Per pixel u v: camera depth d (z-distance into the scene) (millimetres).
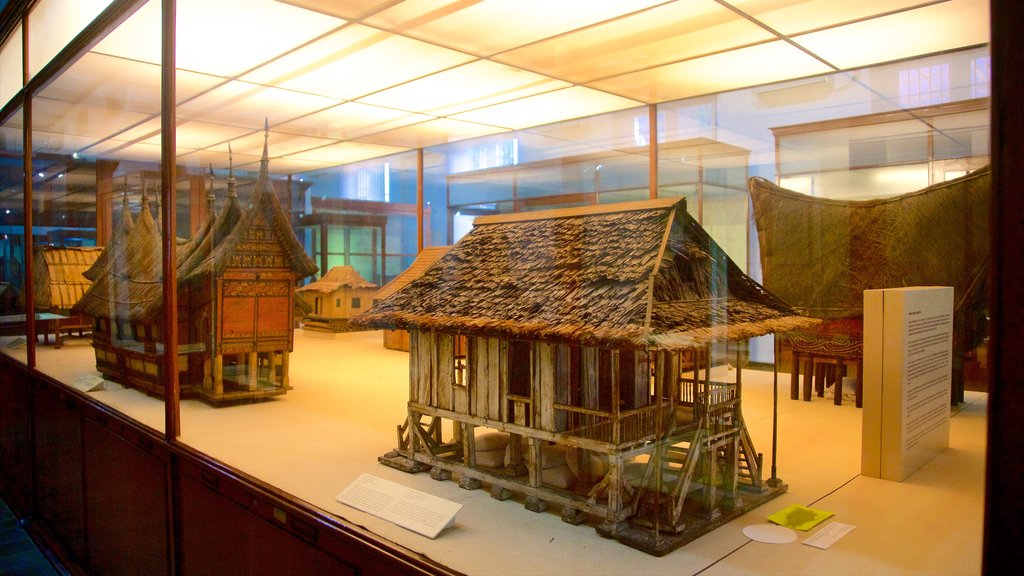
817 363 2686
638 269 2008
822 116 2070
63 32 4320
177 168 4141
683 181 2512
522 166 3020
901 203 1860
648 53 2418
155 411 3773
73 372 4887
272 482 2547
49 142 5152
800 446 2422
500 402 2318
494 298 2367
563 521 2117
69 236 5184
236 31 3084
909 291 1984
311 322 5266
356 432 3225
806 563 1690
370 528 2100
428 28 2705
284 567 2434
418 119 3445
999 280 1044
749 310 2217
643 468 2041
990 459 1062
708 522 1985
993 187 1048
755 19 2006
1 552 4930
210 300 3893
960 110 1656
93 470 4160
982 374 1706
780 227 2256
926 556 1589
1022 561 1030
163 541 3334
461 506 2234
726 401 2162
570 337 1941
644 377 2100
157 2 3209
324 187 4297
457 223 3236
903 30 1728
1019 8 1014
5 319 6355
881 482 2150
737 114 2326
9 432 6195
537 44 2607
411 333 2672
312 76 3400
